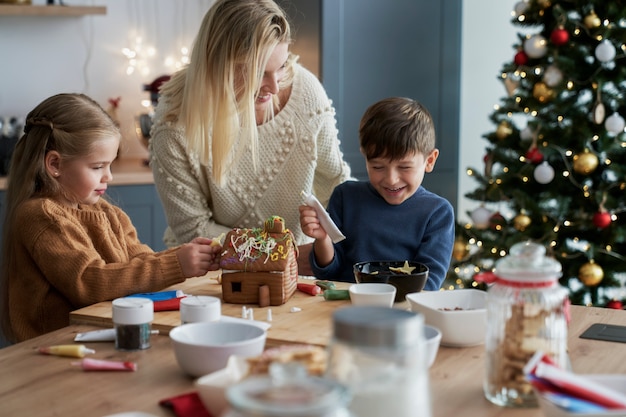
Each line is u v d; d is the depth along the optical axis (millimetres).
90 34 4059
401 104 1854
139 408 986
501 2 4262
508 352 980
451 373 1104
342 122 3920
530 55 3180
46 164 1690
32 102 3939
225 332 1138
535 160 3162
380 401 705
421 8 4133
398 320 705
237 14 1820
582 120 3137
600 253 3154
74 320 1404
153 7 4234
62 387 1062
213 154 1927
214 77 1856
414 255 1860
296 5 3898
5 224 1722
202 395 925
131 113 4211
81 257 1544
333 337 713
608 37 3072
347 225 1903
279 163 2074
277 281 1457
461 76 4363
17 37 3877
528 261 989
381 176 1837
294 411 605
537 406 973
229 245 1500
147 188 3615
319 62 3822
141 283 1543
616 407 828
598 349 1211
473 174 3490
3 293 1684
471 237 3434
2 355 1203
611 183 3105
